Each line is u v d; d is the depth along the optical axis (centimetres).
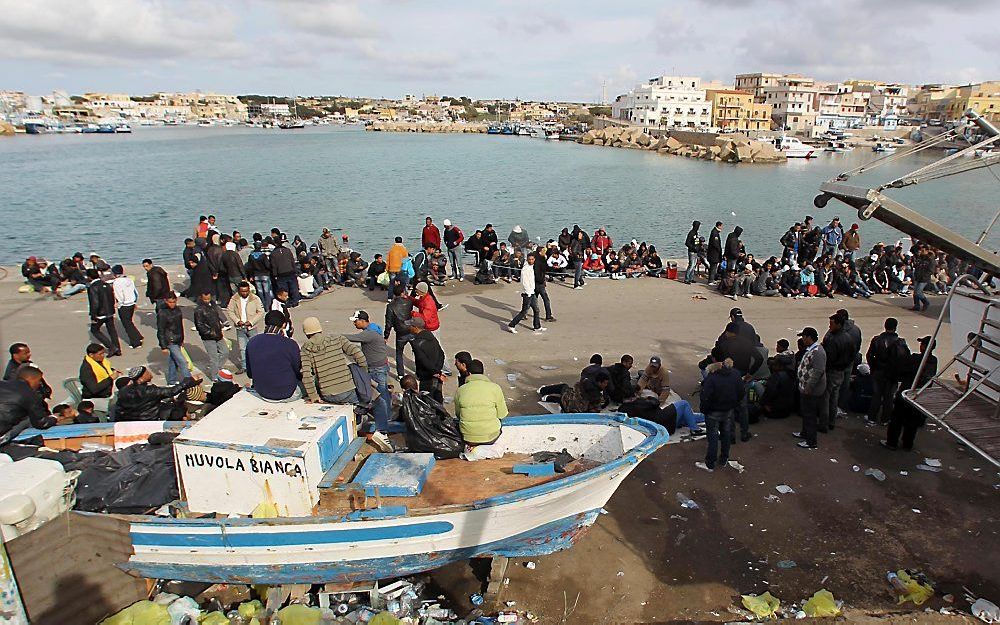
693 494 774
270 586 602
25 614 505
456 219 3684
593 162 8281
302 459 574
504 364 1195
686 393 1073
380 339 935
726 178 6338
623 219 3803
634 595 607
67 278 1684
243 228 3297
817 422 906
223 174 6144
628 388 974
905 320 1512
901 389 862
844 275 1750
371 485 621
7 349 1252
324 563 583
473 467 694
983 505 746
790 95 13125
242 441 595
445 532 584
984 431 559
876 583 619
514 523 607
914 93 14975
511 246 1964
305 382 723
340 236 3109
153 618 549
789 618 573
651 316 1530
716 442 819
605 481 636
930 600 597
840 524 712
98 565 551
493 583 608
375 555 585
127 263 2494
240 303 1128
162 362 1196
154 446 701
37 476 523
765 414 988
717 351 970
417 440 702
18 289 1709
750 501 758
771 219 3869
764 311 1581
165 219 3562
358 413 775
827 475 813
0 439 691
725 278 1752
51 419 760
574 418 754
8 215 3681
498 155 9438
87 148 10188
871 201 556
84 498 610
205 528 559
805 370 860
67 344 1284
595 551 673
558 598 604
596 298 1700
